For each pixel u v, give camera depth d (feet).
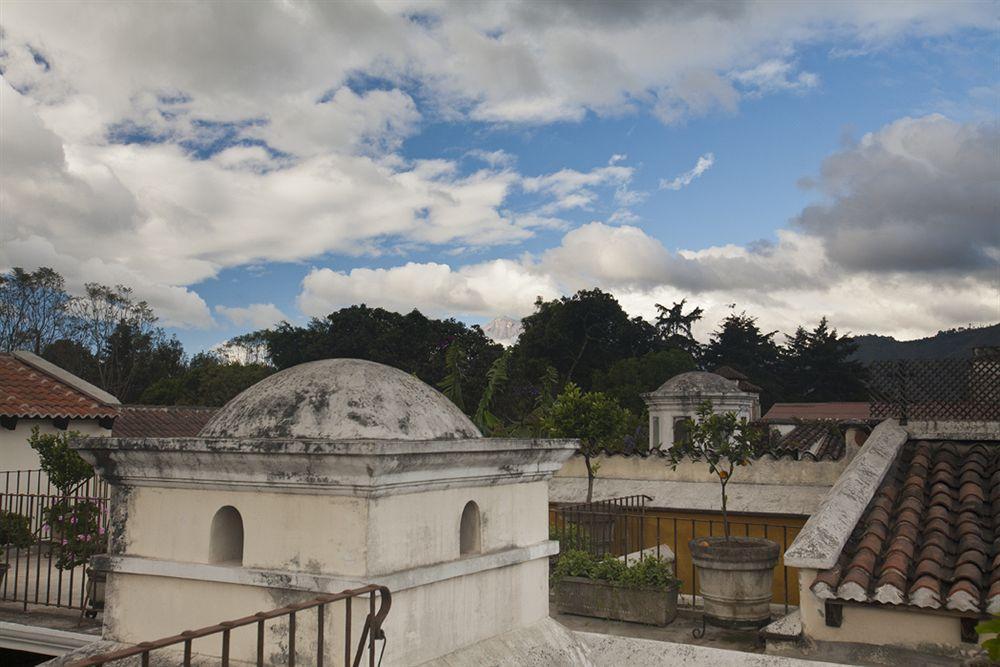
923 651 19.79
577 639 15.01
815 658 20.77
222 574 11.51
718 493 38.73
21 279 178.91
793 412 132.77
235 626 9.14
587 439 38.86
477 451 12.12
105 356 196.34
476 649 12.60
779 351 228.84
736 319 229.45
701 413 32.09
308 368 13.26
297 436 11.79
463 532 13.14
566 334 170.81
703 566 26.16
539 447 13.66
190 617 11.89
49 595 30.78
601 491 41.27
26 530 34.01
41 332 185.06
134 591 12.44
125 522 12.64
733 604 25.59
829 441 65.16
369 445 10.25
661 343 193.06
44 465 39.06
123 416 84.74
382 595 10.41
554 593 30.17
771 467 39.11
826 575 20.90
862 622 20.54
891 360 31.89
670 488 40.27
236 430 12.34
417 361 157.48
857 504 24.04
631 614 27.84
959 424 29.53
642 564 28.50
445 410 13.57
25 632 27.40
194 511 12.07
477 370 148.15
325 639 10.69
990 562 21.59
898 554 21.65
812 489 37.55
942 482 26.43
